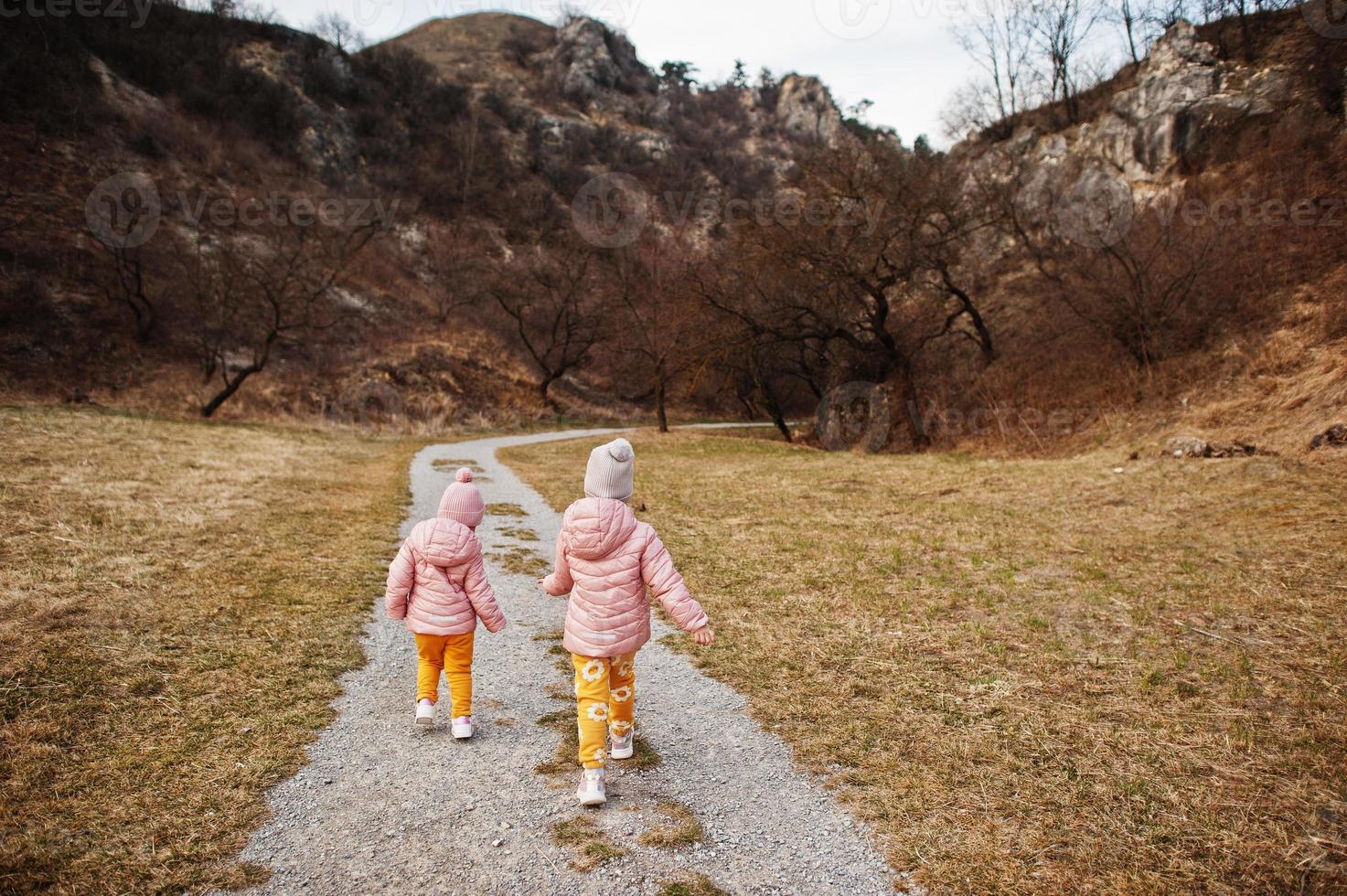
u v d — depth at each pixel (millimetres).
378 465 18453
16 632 5141
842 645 5637
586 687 3379
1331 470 10391
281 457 17375
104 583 6406
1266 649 5281
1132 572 7277
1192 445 12859
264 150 53594
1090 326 21844
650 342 33219
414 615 4016
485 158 70438
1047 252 25953
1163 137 28641
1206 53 29453
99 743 3791
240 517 9828
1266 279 18203
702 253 38406
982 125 43188
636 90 107812
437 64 97562
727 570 7938
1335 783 3562
